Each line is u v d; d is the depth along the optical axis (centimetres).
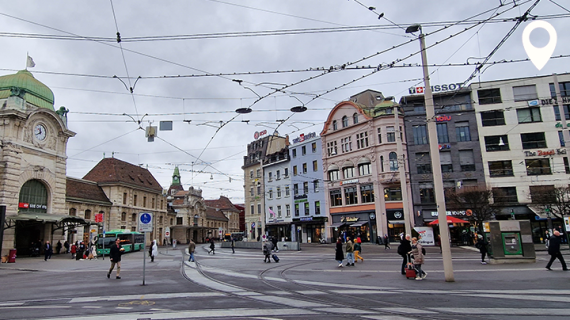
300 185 5725
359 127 4862
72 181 5022
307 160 5653
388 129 4575
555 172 4166
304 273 1769
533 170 4228
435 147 1416
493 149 4353
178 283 1472
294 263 2364
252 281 1491
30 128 3631
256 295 1128
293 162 5903
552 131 4247
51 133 3922
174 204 8612
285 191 6016
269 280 1516
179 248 5712
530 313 796
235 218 11806
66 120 4222
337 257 2005
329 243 5088
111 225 5466
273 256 2477
